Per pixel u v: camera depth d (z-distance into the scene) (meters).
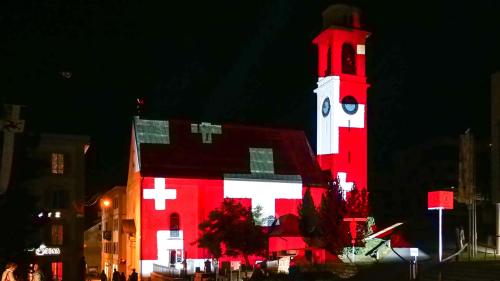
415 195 95.19
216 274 42.97
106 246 73.12
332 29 65.00
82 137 51.25
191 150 60.56
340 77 64.69
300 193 61.31
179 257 55.81
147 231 55.38
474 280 27.64
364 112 65.38
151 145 59.25
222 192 58.66
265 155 62.97
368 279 33.41
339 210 45.88
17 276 22.78
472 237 38.22
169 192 56.78
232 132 64.25
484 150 54.59
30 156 26.92
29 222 23.14
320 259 46.94
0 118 22.16
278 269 40.72
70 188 50.22
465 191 38.59
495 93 40.66
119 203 66.25
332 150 63.66
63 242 49.44
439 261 34.03
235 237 47.56
